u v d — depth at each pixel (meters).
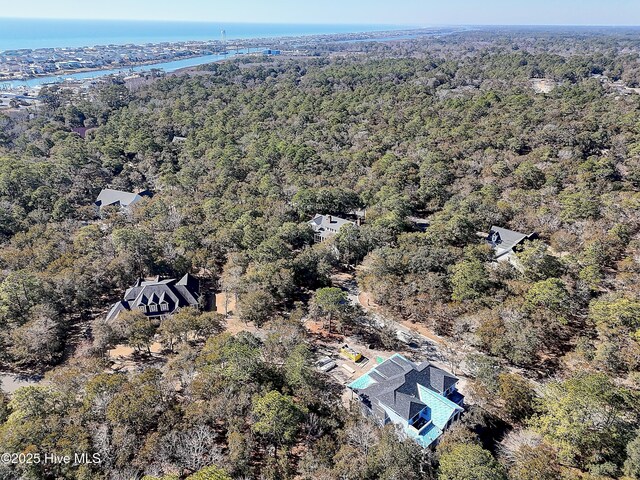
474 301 57.41
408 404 42.72
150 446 34.94
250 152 134.62
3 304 57.28
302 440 40.22
